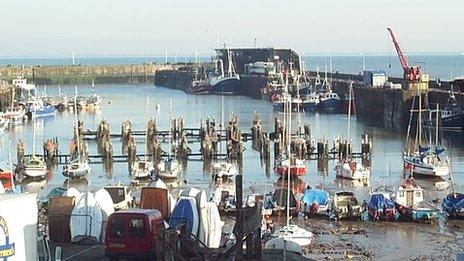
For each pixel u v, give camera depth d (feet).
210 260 76.18
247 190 209.15
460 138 345.10
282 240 103.04
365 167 247.91
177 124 352.49
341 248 140.05
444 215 168.66
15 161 271.90
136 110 516.32
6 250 65.67
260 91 611.88
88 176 239.09
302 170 233.35
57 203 111.34
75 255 89.86
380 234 153.38
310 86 540.93
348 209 166.09
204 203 101.71
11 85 529.04
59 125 415.44
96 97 530.68
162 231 77.87
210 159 278.67
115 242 82.99
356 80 558.56
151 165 240.32
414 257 134.31
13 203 66.54
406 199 171.22
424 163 236.63
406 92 389.80
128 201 162.40
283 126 312.91
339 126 405.39
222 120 385.50
